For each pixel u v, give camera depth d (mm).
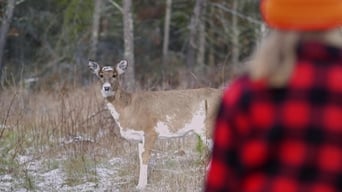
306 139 2832
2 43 26609
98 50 32406
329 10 2898
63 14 32594
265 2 3068
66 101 16969
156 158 13336
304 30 2932
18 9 31547
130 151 13602
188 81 22281
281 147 2865
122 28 34906
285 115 2852
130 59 25594
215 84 21016
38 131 14047
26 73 27781
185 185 10953
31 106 17156
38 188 11484
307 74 2875
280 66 2895
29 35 31703
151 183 11977
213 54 36156
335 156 2812
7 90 18172
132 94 12828
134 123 12688
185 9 37250
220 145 2947
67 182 11867
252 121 2893
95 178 12031
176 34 37500
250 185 2939
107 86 12531
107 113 14898
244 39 36344
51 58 30453
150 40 35469
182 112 12930
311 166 2824
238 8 36531
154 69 33469
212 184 2971
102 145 13617
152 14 35969
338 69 2881
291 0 2912
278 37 2961
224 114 2938
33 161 12945
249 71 2957
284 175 2844
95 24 30688
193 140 14531
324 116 2832
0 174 12188
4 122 14359
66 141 13820
